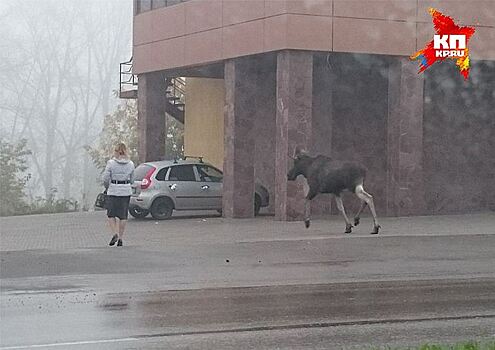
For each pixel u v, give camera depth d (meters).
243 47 30.20
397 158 30.20
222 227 27.00
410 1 29.75
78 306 14.27
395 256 20.30
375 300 14.90
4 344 11.42
